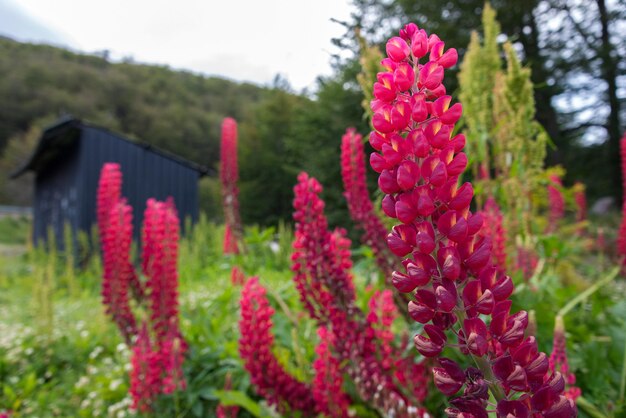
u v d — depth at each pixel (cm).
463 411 67
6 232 3666
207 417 314
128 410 356
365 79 238
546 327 223
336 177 1556
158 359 317
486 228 224
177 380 301
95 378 436
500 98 267
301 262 207
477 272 68
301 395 235
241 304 236
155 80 8556
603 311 268
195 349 346
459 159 69
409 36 76
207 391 315
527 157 262
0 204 5222
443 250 66
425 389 213
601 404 196
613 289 398
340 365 212
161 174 1688
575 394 141
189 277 855
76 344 542
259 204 3125
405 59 75
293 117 3105
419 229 67
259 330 234
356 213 220
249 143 3462
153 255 332
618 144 1819
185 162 1722
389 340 213
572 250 332
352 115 1341
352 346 198
